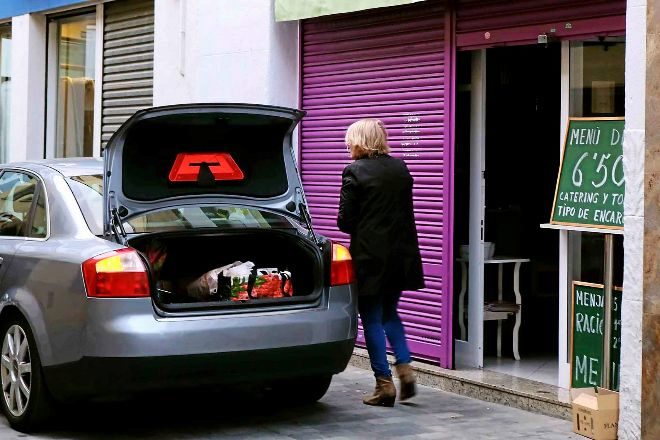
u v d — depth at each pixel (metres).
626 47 6.34
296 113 7.00
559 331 7.62
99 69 13.45
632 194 6.28
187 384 6.23
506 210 8.95
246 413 7.25
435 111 8.47
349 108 9.45
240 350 6.29
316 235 7.10
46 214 6.95
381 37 9.03
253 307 6.46
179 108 6.58
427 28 8.52
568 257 7.56
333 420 7.07
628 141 6.30
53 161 7.67
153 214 6.86
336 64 9.62
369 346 7.46
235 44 10.59
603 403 6.42
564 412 7.13
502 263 8.84
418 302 8.64
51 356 6.36
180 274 7.18
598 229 6.99
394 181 7.21
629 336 6.33
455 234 8.39
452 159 8.31
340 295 6.77
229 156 7.09
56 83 14.72
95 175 7.21
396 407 7.50
